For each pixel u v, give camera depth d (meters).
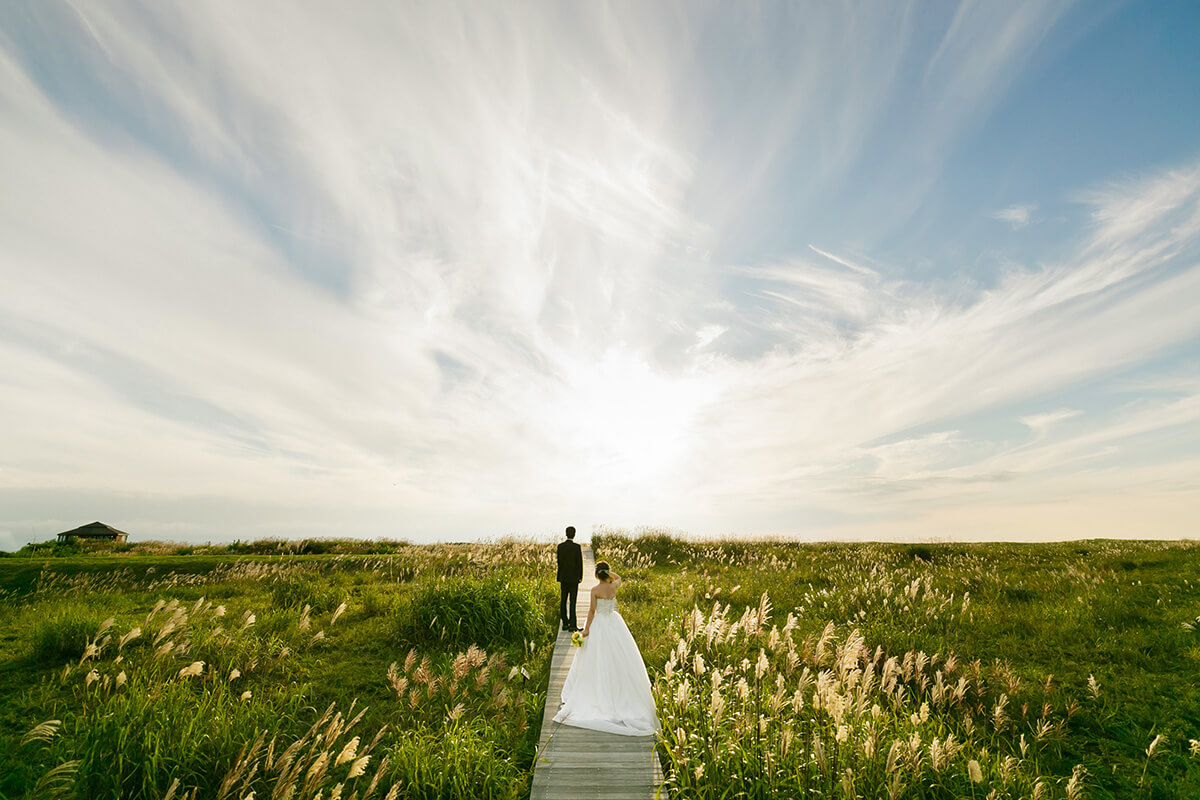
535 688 8.99
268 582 17.14
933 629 12.09
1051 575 17.12
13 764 6.24
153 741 6.34
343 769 6.62
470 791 6.09
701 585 16.48
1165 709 8.23
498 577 13.60
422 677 8.09
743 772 6.23
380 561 21.20
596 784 6.28
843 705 6.53
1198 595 13.48
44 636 9.69
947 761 6.07
